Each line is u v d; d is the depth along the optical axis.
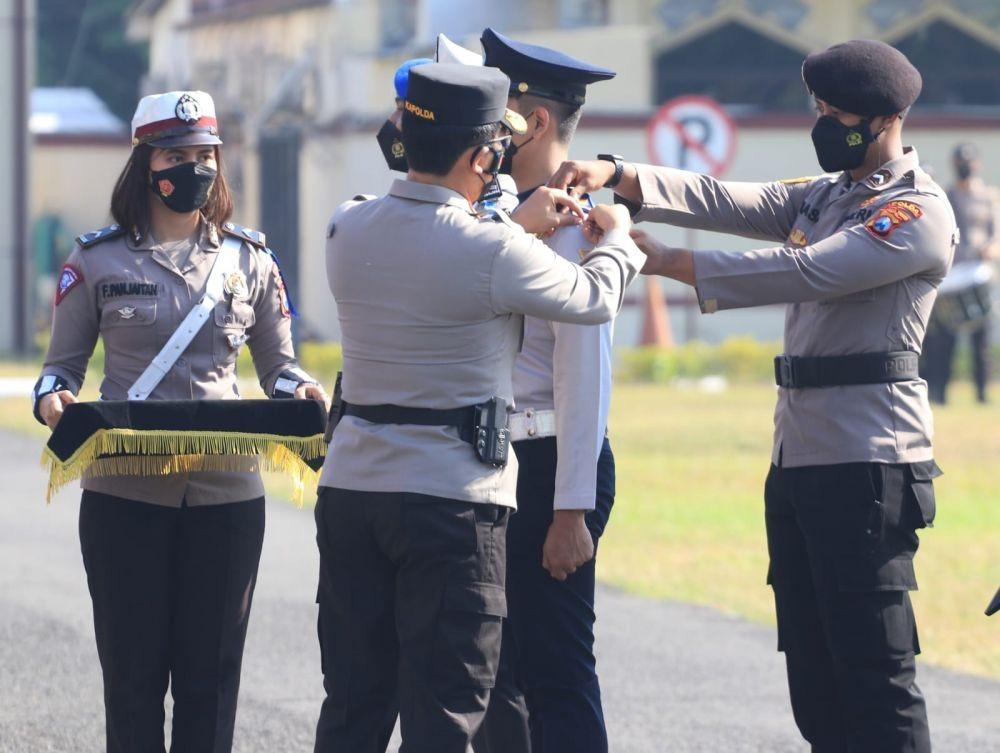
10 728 22.02
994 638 27.64
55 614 28.58
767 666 26.08
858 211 16.84
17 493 41.50
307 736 21.80
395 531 14.91
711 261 16.58
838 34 96.69
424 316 14.84
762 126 87.81
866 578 16.73
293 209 101.06
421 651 14.96
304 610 29.22
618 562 33.62
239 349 17.83
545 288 14.87
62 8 160.62
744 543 35.59
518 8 93.62
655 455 47.91
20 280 94.12
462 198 15.16
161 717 17.59
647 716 23.17
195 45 112.75
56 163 118.88
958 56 100.31
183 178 17.14
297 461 17.09
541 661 16.86
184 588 17.55
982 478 43.41
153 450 16.69
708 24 95.69
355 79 94.19
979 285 62.19
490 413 15.02
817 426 16.91
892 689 16.83
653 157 66.50
